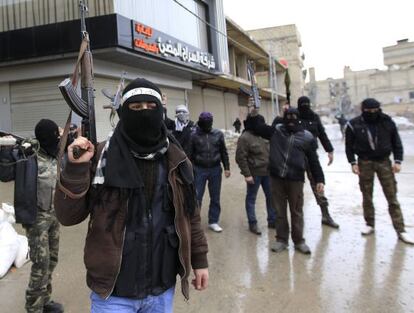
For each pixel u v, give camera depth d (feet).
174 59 53.47
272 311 11.27
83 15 6.75
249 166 19.49
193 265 7.09
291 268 14.48
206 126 19.72
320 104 299.79
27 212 10.23
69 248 17.24
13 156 10.37
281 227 16.75
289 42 173.47
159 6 55.16
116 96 8.34
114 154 5.99
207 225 20.93
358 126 18.19
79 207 5.96
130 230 6.03
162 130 6.39
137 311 6.33
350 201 25.38
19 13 45.44
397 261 14.75
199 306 11.72
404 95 247.70
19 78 45.44
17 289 13.11
